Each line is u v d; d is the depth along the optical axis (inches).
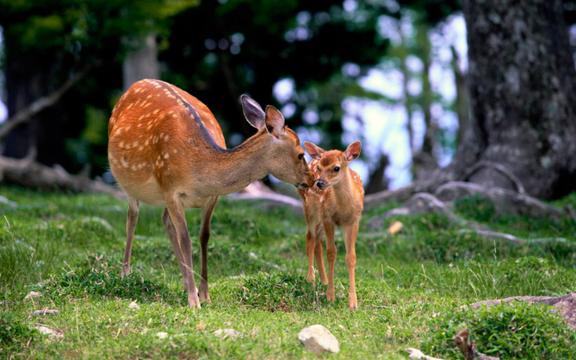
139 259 480.7
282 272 444.1
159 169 382.6
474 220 619.2
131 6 852.6
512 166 721.6
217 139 395.9
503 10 725.3
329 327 341.1
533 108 722.2
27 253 445.7
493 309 326.3
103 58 943.7
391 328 336.5
